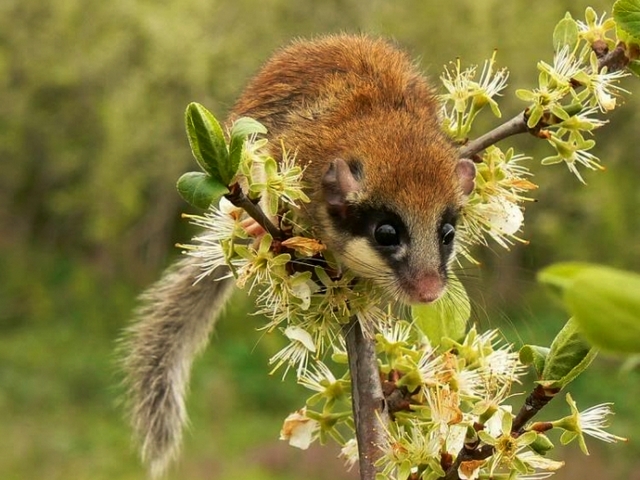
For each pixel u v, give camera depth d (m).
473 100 7.44
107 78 43.06
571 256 37.19
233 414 37.47
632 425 33.00
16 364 41.62
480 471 5.61
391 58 9.77
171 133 41.19
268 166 6.05
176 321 10.80
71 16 42.03
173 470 32.09
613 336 2.99
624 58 6.72
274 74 10.05
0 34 44.31
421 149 8.53
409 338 6.98
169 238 47.88
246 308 41.31
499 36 33.16
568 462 31.41
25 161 50.44
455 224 8.35
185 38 37.03
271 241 6.20
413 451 5.72
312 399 6.56
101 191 43.12
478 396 6.10
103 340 44.25
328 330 6.52
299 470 32.38
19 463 33.31
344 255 8.21
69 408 38.28
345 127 8.89
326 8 38.06
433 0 33.81
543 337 28.58
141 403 10.38
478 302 8.30
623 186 37.88
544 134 6.76
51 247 51.69
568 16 6.80
